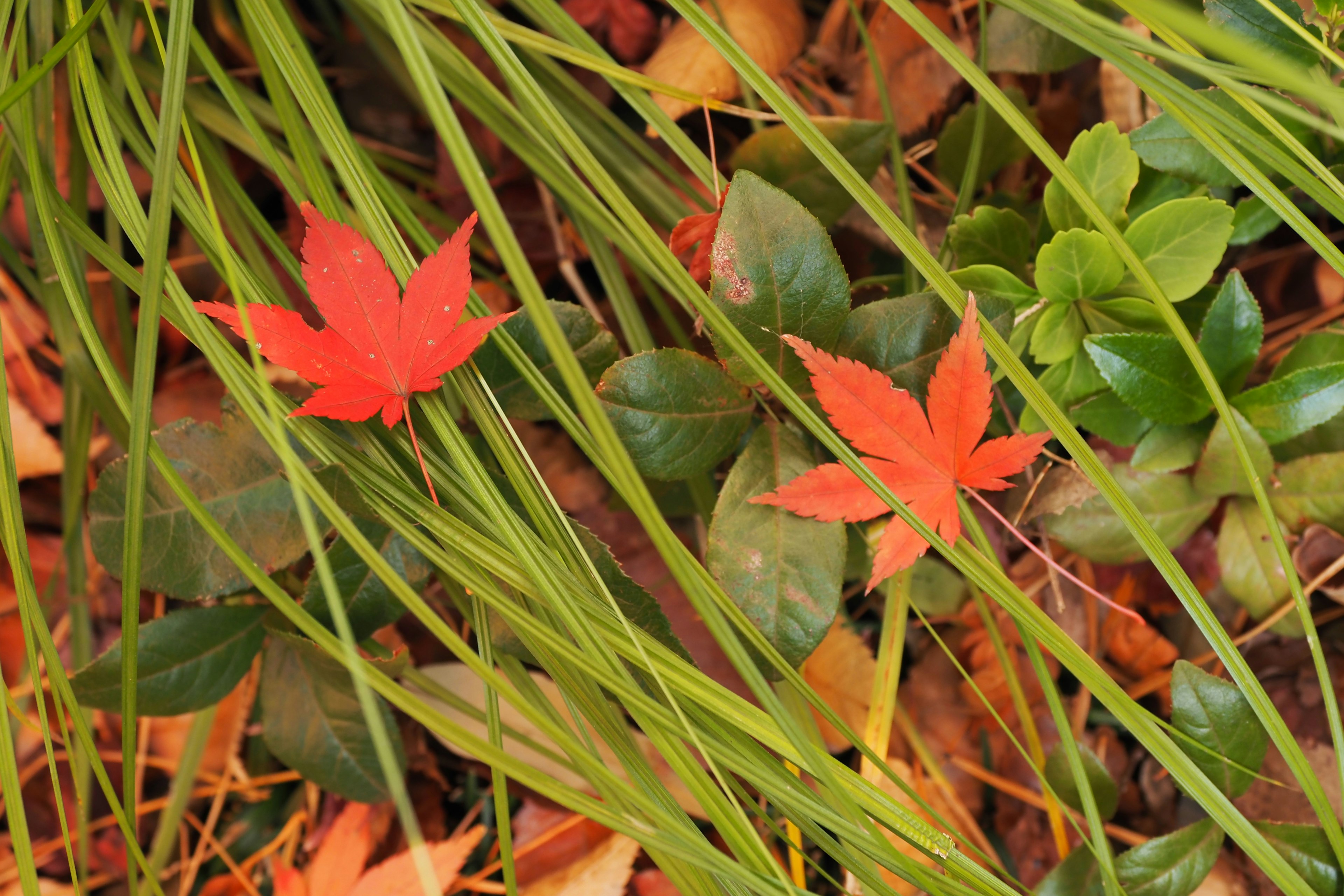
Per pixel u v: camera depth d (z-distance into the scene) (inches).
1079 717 29.5
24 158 27.0
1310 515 27.3
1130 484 27.6
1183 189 27.6
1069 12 25.5
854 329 26.5
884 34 30.4
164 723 30.4
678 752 25.5
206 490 27.0
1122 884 26.8
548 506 25.9
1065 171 25.9
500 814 26.0
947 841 25.6
